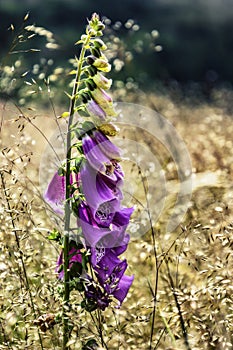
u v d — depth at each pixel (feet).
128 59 31.63
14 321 16.99
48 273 17.84
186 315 17.93
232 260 18.54
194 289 17.24
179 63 97.96
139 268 21.27
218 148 30.48
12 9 100.07
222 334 17.43
